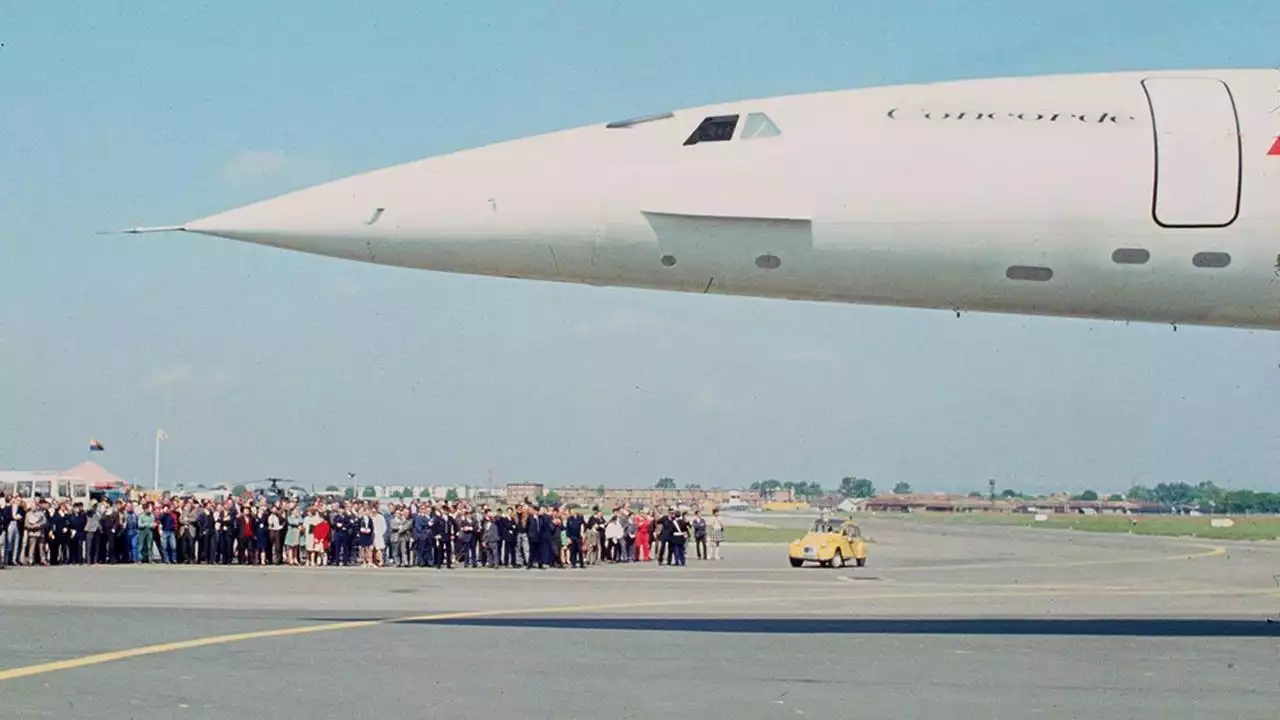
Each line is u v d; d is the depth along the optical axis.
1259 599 26.28
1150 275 16.95
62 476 60.16
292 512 37.12
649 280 17.92
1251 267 16.72
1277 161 16.47
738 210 16.92
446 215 17.41
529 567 37.41
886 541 71.69
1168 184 16.48
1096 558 51.47
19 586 24.95
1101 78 17.80
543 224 17.31
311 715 10.80
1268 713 11.34
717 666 13.88
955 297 17.69
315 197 17.84
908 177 16.83
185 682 12.45
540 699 11.65
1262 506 196.25
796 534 79.50
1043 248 16.83
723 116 17.81
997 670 13.82
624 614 20.08
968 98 17.55
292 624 17.80
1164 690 12.57
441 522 36.31
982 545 66.81
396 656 14.45
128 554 34.84
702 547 48.44
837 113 17.55
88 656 14.21
